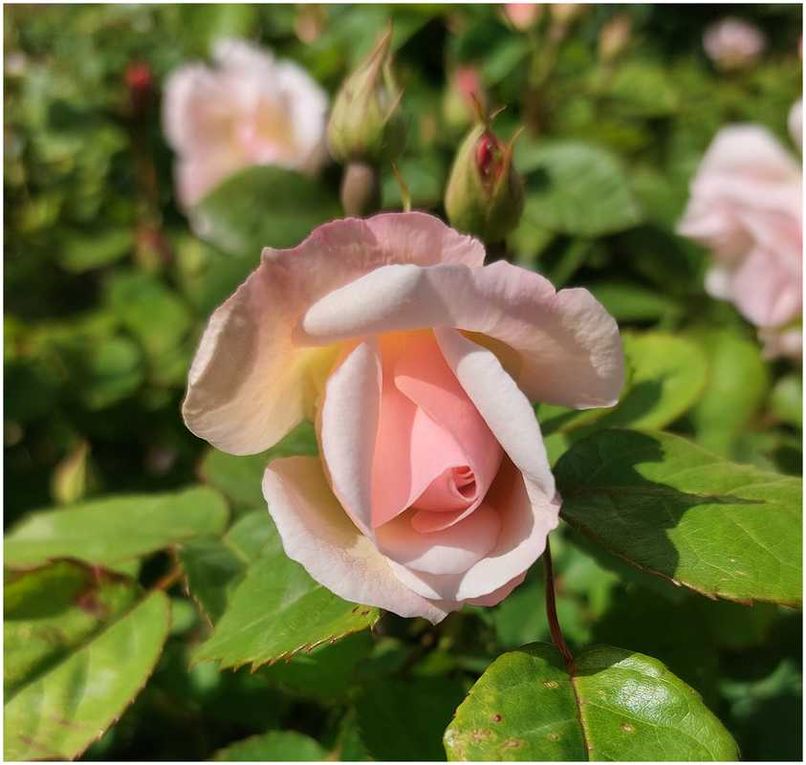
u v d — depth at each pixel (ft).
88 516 0.96
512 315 0.59
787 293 1.15
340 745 0.81
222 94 1.57
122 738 1.05
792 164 1.17
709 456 0.73
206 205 1.12
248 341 0.60
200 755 1.04
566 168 1.26
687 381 0.91
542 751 0.57
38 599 0.81
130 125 1.77
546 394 0.65
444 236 0.60
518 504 0.62
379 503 0.59
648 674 0.61
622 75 1.86
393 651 0.89
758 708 1.04
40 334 1.54
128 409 1.47
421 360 0.61
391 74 0.88
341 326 0.58
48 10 2.53
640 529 0.66
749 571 0.62
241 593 0.71
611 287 1.34
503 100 1.49
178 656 1.01
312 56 1.63
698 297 1.40
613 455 0.73
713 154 1.19
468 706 0.59
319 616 0.65
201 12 1.90
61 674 0.77
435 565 0.59
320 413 0.63
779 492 0.68
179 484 1.40
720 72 2.50
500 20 1.47
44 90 2.18
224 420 0.62
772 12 2.77
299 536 0.59
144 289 1.62
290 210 1.13
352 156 0.89
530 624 0.99
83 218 1.89
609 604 0.93
